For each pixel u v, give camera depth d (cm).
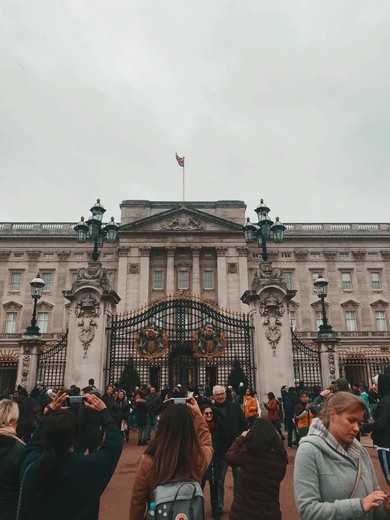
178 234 5447
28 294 5300
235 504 429
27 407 630
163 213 5475
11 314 5241
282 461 434
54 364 1967
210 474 704
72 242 5528
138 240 5416
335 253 5575
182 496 310
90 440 813
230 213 5694
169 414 349
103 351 1722
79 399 529
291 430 1375
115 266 5425
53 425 314
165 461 327
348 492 301
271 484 420
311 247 5600
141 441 1435
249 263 5491
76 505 299
